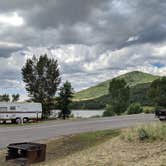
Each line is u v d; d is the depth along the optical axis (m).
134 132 17.92
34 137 26.09
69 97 68.25
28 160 15.29
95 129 29.72
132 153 13.23
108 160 12.23
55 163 14.20
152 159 11.49
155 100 90.00
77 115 75.62
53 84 68.81
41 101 68.31
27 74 68.94
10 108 49.25
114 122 38.25
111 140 18.50
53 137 25.50
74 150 19.52
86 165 12.00
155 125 17.89
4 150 20.19
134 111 73.50
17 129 33.22
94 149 16.31
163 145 14.24
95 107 148.25
